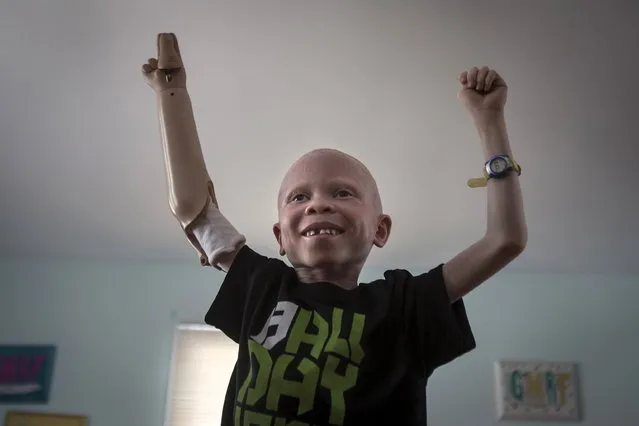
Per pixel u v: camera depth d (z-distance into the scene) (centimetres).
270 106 174
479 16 144
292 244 78
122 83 167
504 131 80
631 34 146
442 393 242
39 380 241
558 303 262
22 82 169
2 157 203
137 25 148
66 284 262
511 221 73
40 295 259
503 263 74
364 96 169
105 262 267
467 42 151
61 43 154
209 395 238
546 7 140
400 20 146
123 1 142
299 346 69
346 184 80
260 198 220
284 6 143
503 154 78
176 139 85
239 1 142
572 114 173
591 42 149
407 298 74
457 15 144
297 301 74
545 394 242
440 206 221
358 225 77
